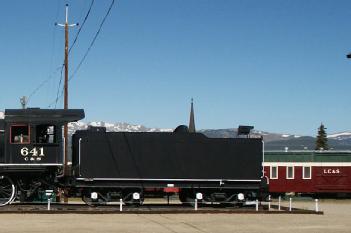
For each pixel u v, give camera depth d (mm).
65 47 33281
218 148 25422
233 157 25453
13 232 16438
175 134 25250
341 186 45406
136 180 24719
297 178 45344
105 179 24469
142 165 24875
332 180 45469
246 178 25391
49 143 23797
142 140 25031
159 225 18625
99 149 24641
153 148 25047
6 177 23641
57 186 24500
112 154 24688
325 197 47250
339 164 45625
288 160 45531
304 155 45656
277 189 45188
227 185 25312
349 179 45500
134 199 24719
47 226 17891
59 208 23422
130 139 24938
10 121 23594
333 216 24141
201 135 25406
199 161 25234
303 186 45281
